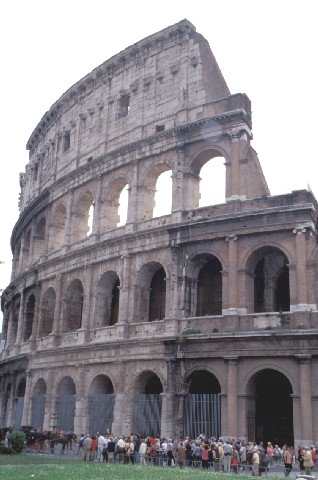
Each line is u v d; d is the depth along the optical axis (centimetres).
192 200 5694
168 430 4912
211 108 5753
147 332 5425
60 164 7600
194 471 3612
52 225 7388
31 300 7681
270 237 4947
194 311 5325
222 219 5128
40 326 7000
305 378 4416
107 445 4541
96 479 2802
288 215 4869
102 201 6494
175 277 5341
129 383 5369
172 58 6347
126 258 5819
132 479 2856
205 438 4422
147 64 6581
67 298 6612
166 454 4353
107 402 5534
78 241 6669
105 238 6275
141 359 5306
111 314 6219
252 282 5066
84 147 7125
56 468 3453
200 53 6072
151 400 5197
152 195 6175
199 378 5353
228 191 5334
